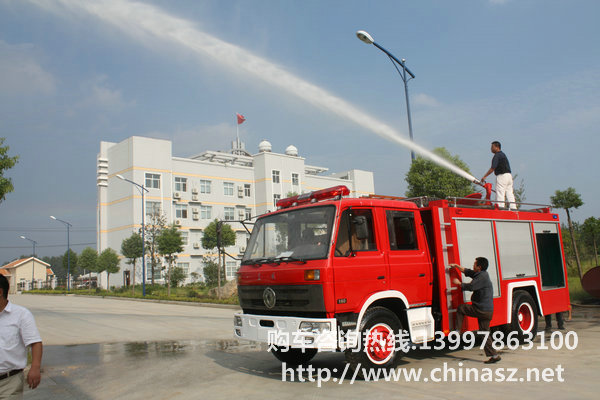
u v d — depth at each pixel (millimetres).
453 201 8469
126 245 42688
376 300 7121
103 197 50844
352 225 6812
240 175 55844
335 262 6469
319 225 6828
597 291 14234
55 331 14586
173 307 24969
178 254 49312
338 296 6414
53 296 45094
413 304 7344
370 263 6848
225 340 11719
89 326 15820
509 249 9273
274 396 6059
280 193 56688
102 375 7887
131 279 48031
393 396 5836
